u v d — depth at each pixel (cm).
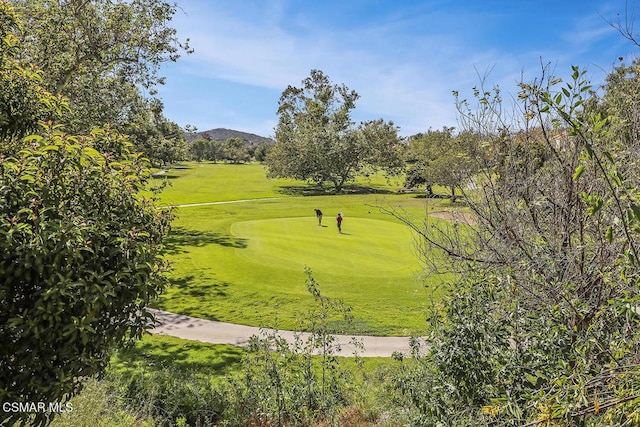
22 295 358
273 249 1916
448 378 462
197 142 11869
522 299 453
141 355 899
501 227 499
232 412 672
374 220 3038
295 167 5534
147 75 1741
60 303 339
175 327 1095
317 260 1745
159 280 432
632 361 327
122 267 383
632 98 420
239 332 1070
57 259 336
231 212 3462
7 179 344
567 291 400
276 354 898
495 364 435
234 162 11681
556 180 479
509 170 513
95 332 370
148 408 653
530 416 373
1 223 326
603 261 409
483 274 504
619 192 327
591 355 358
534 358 432
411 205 3294
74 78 1487
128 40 1633
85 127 1438
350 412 665
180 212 3372
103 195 397
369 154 5619
